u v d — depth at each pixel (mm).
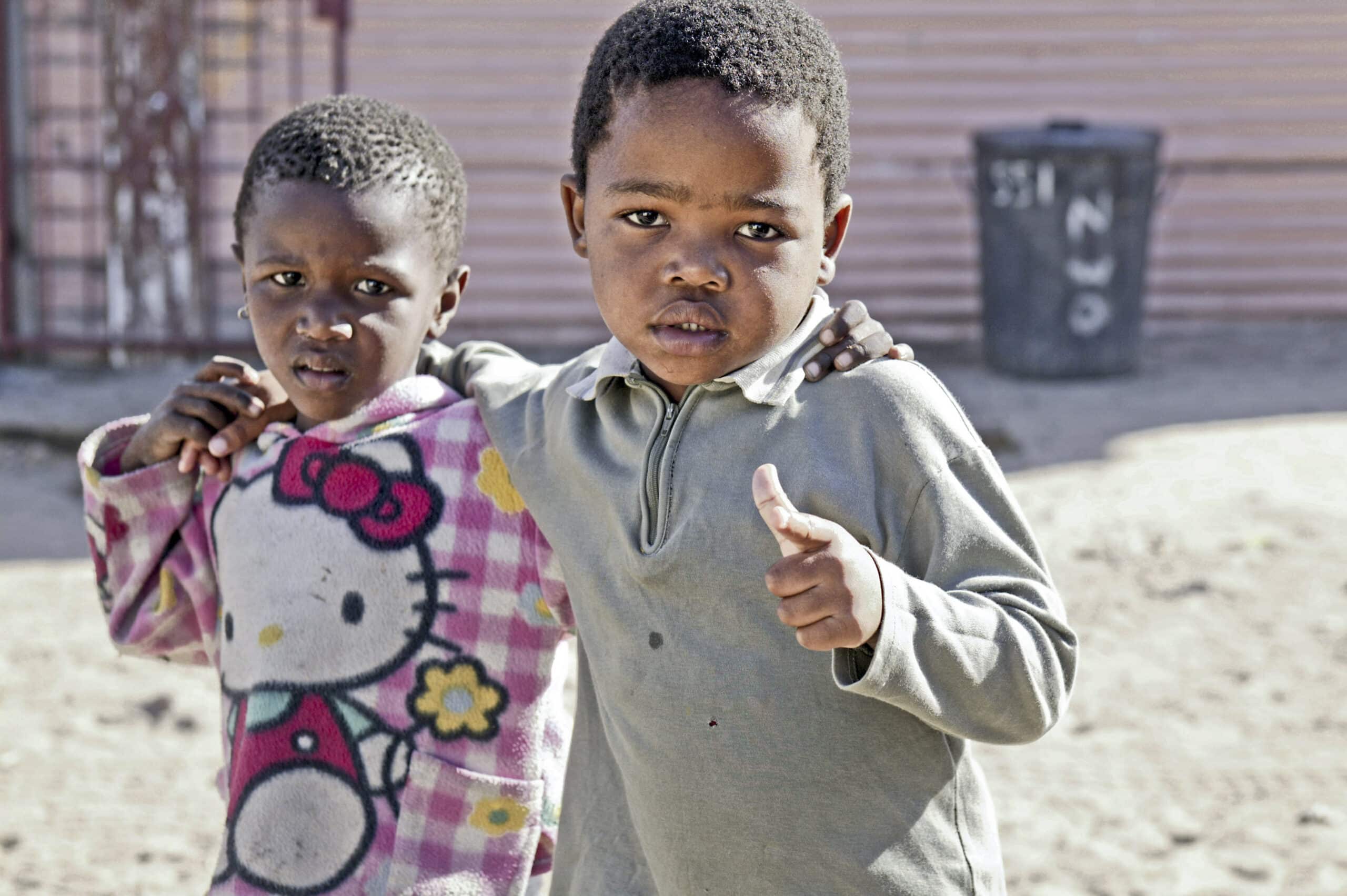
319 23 9164
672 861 1750
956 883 1716
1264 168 9547
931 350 9352
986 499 1686
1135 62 9445
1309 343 9250
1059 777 3781
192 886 3311
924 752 1701
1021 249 8344
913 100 9445
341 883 1927
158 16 8375
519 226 9367
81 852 3436
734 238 1595
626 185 1595
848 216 1759
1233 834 3475
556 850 1938
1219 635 4625
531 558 1986
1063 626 1669
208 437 2072
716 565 1676
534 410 1957
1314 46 9445
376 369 1980
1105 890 3242
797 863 1693
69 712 4172
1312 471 6441
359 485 1986
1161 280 9703
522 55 9188
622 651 1771
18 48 8516
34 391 7938
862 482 1656
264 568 1990
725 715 1690
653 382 1761
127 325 8523
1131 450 6898
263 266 1937
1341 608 4797
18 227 8633
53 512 6277
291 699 1951
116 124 8352
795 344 1708
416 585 1967
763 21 1597
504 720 1983
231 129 9250
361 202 1920
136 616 2189
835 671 1537
